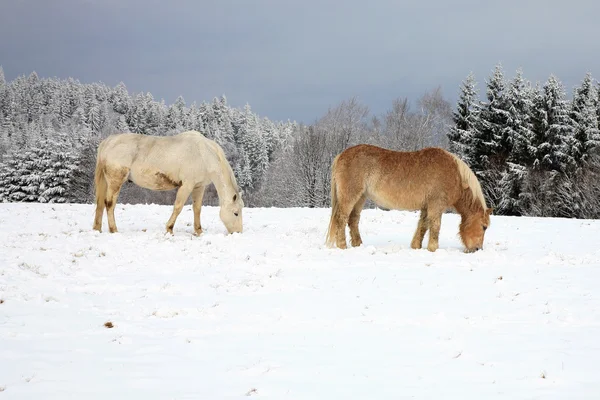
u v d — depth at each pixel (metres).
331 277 8.70
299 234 13.33
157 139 12.47
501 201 38.31
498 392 4.43
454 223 16.52
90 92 133.88
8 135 107.25
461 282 8.35
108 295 7.70
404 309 6.91
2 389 4.48
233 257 10.24
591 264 9.87
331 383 4.63
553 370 4.89
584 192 34.91
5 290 7.70
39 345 5.62
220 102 123.56
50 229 13.66
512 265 9.68
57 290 7.88
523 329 6.13
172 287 8.09
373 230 14.75
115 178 12.39
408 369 4.95
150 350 5.48
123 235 12.09
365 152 10.94
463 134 42.12
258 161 84.31
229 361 5.16
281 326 6.28
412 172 10.66
